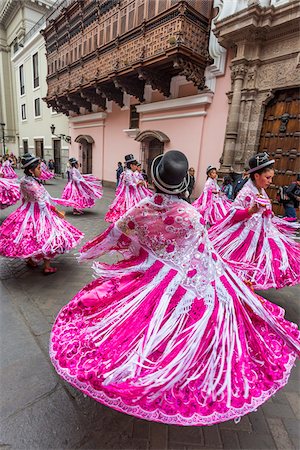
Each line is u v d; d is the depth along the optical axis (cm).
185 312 129
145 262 145
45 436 143
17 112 2311
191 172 788
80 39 1104
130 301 136
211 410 112
